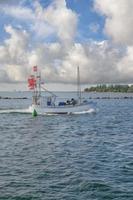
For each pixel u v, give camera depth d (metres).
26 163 29.00
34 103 85.31
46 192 21.22
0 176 24.72
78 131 54.81
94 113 93.19
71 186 22.39
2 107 133.00
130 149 36.34
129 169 27.00
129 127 61.09
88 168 27.27
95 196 20.61
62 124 66.31
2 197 20.31
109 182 23.33
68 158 31.20
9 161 29.80
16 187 22.16
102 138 45.91
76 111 88.38
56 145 39.28
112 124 66.62
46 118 78.94
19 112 97.31
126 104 163.00
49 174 25.30
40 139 44.78
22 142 41.75
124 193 21.17
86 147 37.75
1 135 49.06
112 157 31.77
